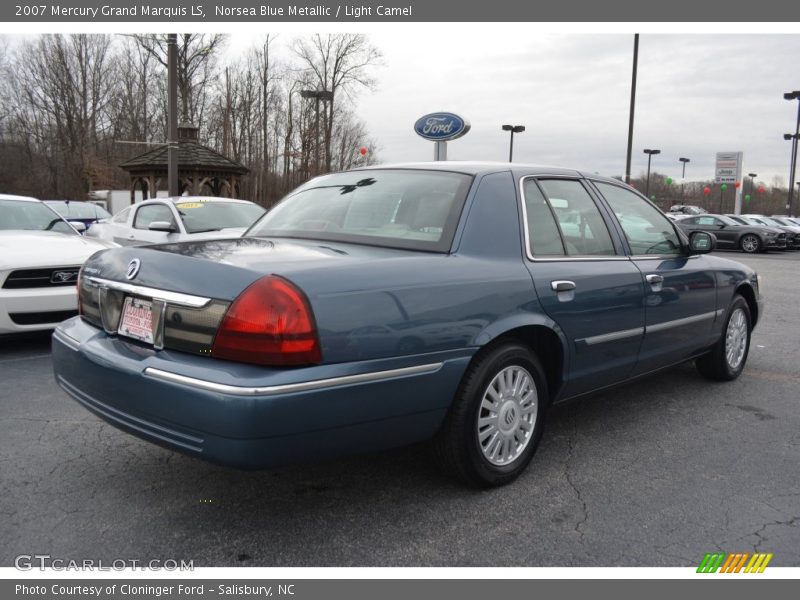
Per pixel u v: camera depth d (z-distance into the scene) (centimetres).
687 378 581
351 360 270
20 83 5484
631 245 435
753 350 713
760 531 307
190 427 259
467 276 315
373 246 331
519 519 313
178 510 315
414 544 288
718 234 2786
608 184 444
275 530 298
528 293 340
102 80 5678
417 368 290
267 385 250
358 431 278
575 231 393
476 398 320
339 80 5084
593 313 379
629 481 359
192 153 2209
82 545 283
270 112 4944
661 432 439
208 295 267
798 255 2603
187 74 4809
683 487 353
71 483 342
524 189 371
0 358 601
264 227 386
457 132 2058
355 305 272
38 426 423
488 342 320
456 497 333
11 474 351
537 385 354
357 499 329
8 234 680
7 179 5097
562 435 430
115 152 5559
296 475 356
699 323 495
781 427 453
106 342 307
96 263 333
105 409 298
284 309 256
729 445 417
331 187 396
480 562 276
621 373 420
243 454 252
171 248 312
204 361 264
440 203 343
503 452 343
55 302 604
